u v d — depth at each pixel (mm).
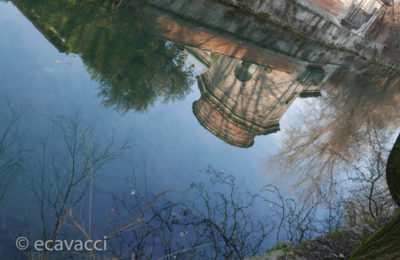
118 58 8117
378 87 19938
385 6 20859
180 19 11922
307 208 6148
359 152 9477
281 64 14758
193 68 11008
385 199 5949
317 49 18016
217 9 13133
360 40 21344
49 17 8203
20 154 4215
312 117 12719
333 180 7832
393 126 14453
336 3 19172
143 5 10828
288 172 8211
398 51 23812
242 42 14109
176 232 4105
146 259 3592
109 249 3551
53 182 4086
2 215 3428
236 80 12523
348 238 4297
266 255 3635
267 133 11398
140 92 7383
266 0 14586
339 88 16453
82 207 3959
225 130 8531
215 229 4348
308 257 3795
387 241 2273
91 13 9258
